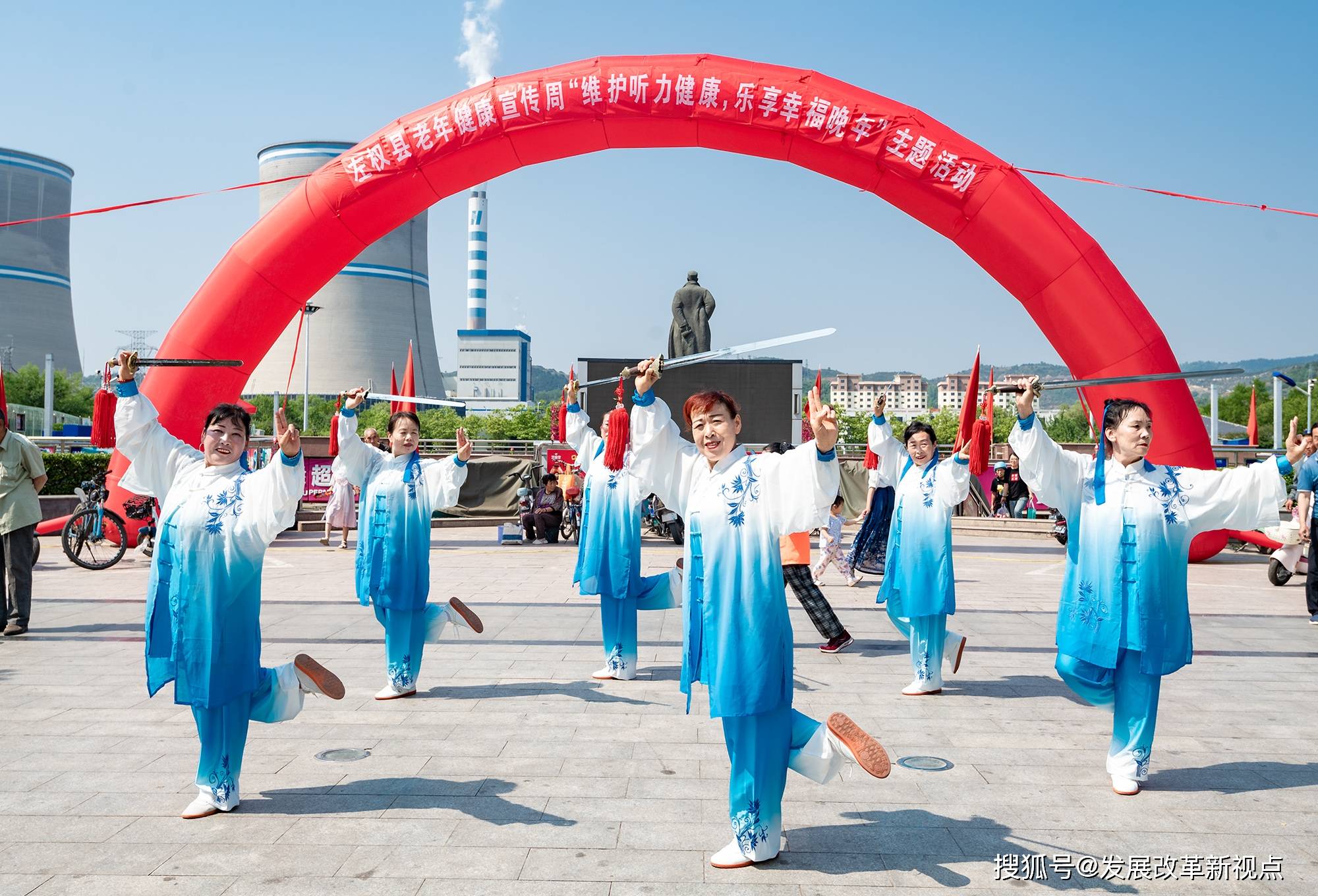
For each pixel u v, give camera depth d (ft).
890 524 24.86
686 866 11.09
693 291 77.87
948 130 42.04
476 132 42.80
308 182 44.39
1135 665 13.60
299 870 10.94
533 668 21.94
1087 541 14.03
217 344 44.09
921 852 11.50
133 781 14.07
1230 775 14.47
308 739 16.15
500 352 511.81
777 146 42.80
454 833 12.04
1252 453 58.34
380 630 26.45
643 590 20.92
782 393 68.08
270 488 12.40
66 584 36.06
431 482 19.13
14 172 366.22
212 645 12.34
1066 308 42.27
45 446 69.92
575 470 55.93
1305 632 27.04
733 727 11.07
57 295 378.73
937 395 524.52
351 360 375.25
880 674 21.38
